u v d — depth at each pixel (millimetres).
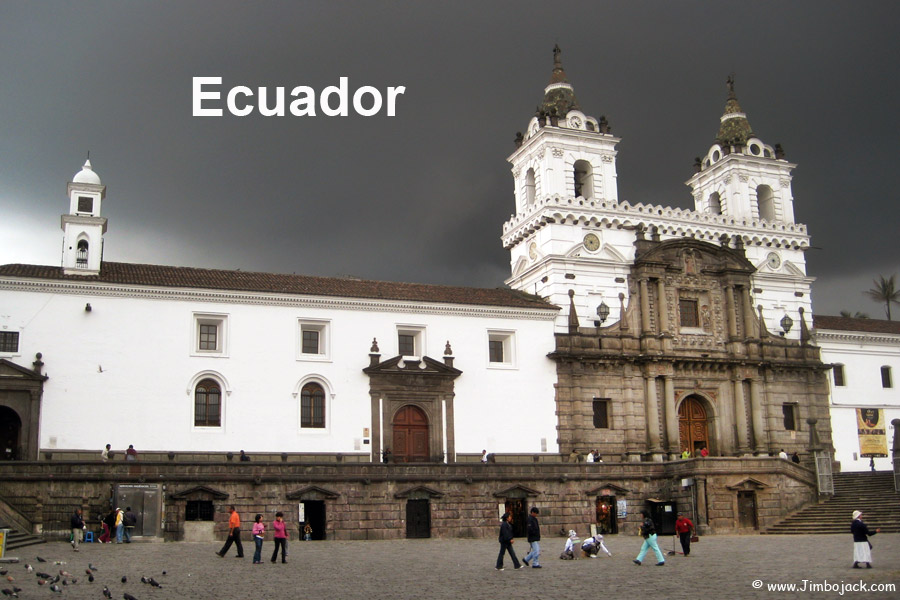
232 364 60094
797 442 75875
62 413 55344
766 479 61312
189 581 33188
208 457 58094
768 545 48062
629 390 70688
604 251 73562
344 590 30984
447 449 64250
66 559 39906
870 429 80625
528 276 75188
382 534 54875
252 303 61438
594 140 76438
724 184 83438
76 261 59125
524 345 68438
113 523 48719
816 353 78250
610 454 69062
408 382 64188
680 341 73562
